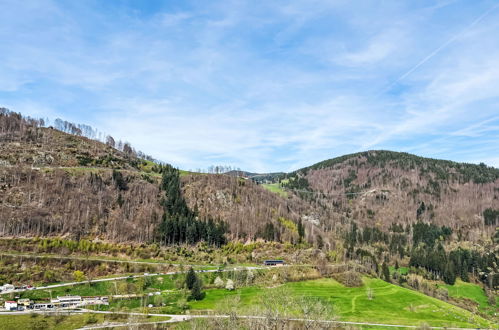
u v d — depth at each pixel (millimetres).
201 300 156375
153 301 152125
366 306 162250
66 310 135250
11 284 153875
